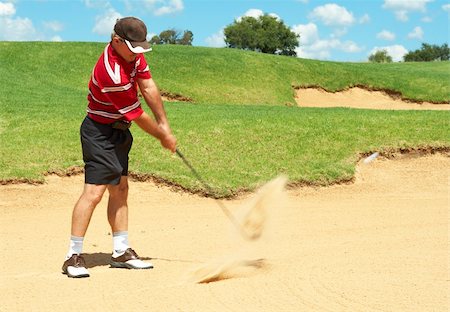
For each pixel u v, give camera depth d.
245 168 10.81
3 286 4.98
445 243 6.55
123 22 5.18
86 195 5.47
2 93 17.12
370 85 26.28
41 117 13.38
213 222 8.26
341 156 11.45
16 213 9.11
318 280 4.96
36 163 10.58
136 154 11.04
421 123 13.20
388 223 8.00
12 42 24.83
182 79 23.89
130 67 5.32
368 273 5.18
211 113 14.71
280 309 4.24
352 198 10.09
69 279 5.21
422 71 30.06
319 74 26.59
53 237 7.46
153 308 4.30
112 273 5.43
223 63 25.86
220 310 4.23
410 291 4.60
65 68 23.09
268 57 27.59
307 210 9.03
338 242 6.73
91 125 5.47
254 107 17.52
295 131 12.52
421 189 10.68
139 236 7.37
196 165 10.79
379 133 12.45
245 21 84.56
